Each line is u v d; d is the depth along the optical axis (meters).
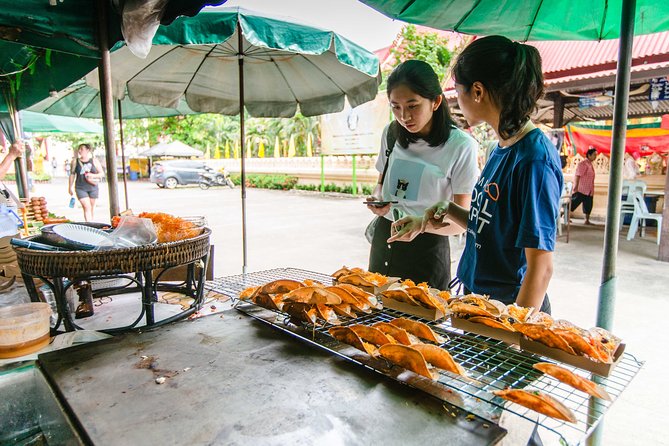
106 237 1.56
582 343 1.02
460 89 1.42
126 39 1.84
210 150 26.17
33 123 9.21
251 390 0.97
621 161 1.68
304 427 0.83
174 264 1.47
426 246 2.22
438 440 0.79
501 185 1.43
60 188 20.50
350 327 1.17
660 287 4.99
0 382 1.18
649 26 2.39
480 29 2.64
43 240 1.55
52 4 2.00
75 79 3.11
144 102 4.14
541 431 1.52
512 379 0.99
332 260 6.26
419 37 11.73
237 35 3.38
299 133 20.61
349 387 0.98
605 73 6.90
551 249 1.29
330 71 3.81
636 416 2.50
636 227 7.99
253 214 10.98
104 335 1.43
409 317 1.38
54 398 0.98
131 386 0.99
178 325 1.35
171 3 1.76
